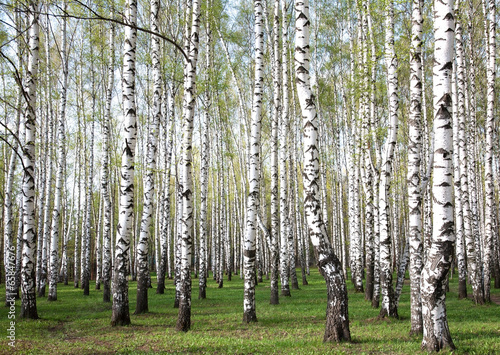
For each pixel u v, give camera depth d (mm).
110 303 15211
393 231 31109
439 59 6285
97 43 17469
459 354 5926
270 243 14711
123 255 10031
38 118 20609
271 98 22469
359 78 12617
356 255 18484
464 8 15773
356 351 6391
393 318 9945
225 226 30203
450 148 6191
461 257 14891
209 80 16031
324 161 23828
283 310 12156
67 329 9648
